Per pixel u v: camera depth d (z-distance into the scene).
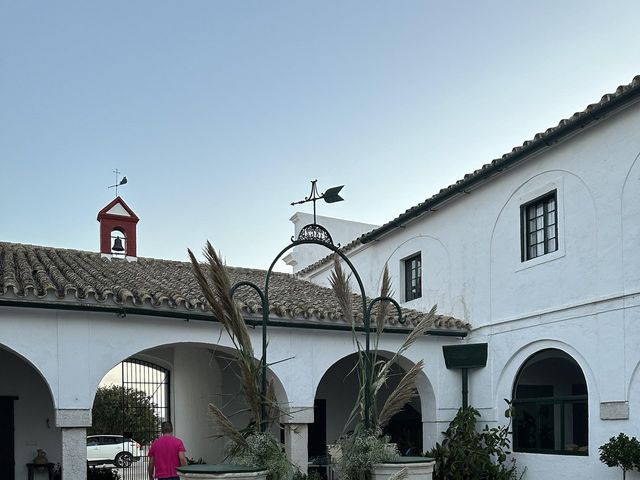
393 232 15.52
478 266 12.91
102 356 10.03
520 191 11.98
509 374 12.01
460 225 13.48
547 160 11.44
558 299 11.05
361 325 11.85
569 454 10.77
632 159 9.87
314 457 14.82
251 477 6.32
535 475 11.35
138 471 20.16
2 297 9.25
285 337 11.48
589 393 10.45
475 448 11.66
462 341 12.99
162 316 10.39
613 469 9.86
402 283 15.16
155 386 17.06
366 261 16.58
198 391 16.22
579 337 10.61
